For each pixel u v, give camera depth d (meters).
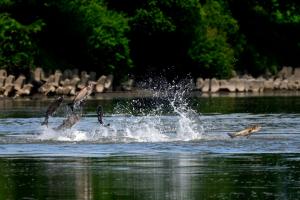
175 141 79.94
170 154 72.00
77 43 187.88
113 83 185.25
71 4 188.25
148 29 195.25
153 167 65.56
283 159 69.31
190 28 198.50
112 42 185.88
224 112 122.19
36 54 179.25
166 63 199.00
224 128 94.75
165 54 199.00
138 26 195.12
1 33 172.50
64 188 58.00
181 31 197.75
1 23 173.12
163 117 112.12
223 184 59.16
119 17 191.12
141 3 196.75
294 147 76.25
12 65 172.50
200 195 55.91
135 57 197.00
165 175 62.31
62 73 178.38
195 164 66.88
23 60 173.12
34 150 74.50
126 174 62.84
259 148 75.69
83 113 118.00
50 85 167.88
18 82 163.88
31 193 56.47
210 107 134.12
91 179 60.97
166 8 195.88
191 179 60.97
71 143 78.62
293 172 63.34
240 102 148.00
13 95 162.75
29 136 84.44
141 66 197.25
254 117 112.12
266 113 119.81
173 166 65.94
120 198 55.09
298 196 55.56
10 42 172.88
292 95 174.88
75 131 86.38
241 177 61.56
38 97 161.38
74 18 187.88
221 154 72.12
